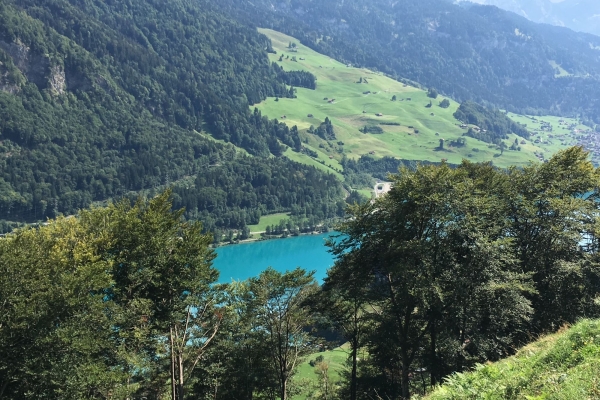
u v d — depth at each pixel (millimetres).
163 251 31641
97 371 25062
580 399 9641
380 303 32750
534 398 10422
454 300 26594
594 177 34281
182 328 33750
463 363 28078
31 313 23719
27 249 27500
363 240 31234
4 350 23781
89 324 26922
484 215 30328
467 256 28062
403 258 28266
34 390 25000
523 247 32531
